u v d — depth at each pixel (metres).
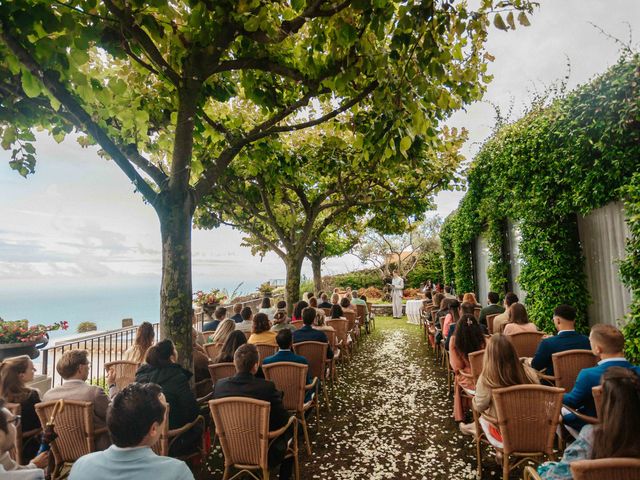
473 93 4.02
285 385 3.88
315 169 7.89
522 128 6.20
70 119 3.53
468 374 4.02
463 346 4.13
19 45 2.58
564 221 5.82
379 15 2.83
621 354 2.68
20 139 3.75
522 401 2.69
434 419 4.67
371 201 8.89
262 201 8.52
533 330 4.60
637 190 3.86
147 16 2.91
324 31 3.39
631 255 3.97
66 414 2.81
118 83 3.13
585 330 5.67
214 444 4.18
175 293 3.37
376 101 3.37
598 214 5.41
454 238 12.78
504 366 2.86
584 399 2.71
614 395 1.58
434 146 3.99
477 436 3.33
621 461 1.45
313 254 14.32
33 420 3.01
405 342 9.85
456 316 5.84
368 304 12.25
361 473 3.46
